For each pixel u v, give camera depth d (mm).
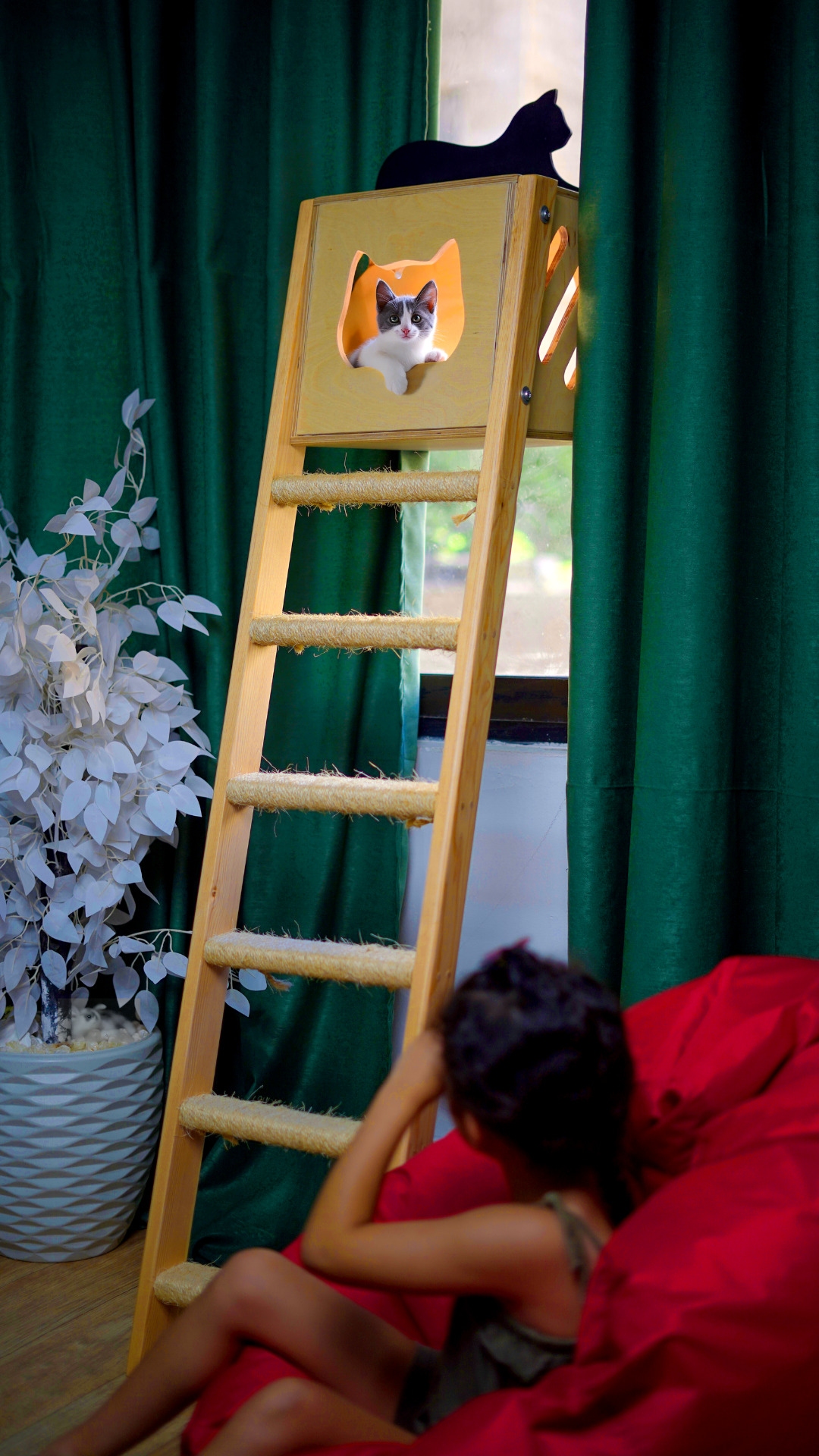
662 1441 971
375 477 1896
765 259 1867
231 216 2309
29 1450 1647
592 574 1864
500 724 2281
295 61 2225
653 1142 1294
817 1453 1020
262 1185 2307
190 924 2453
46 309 2492
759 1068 1277
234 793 1919
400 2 2160
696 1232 1021
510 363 1800
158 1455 1677
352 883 2316
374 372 1929
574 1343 1082
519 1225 1088
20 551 2156
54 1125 2102
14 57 2434
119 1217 2234
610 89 1825
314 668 2326
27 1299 2074
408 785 1843
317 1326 1222
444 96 2316
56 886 2133
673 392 1792
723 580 1793
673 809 1792
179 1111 1888
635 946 1812
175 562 2377
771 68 1855
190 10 2354
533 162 1908
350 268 1962
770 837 1875
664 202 1808
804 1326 982
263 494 1991
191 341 2408
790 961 1395
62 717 2137
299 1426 1130
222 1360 1244
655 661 1807
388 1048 2260
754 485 1881
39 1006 2271
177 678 2199
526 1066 1062
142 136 2305
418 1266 1103
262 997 2326
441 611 2408
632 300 1867
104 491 2498
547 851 2244
